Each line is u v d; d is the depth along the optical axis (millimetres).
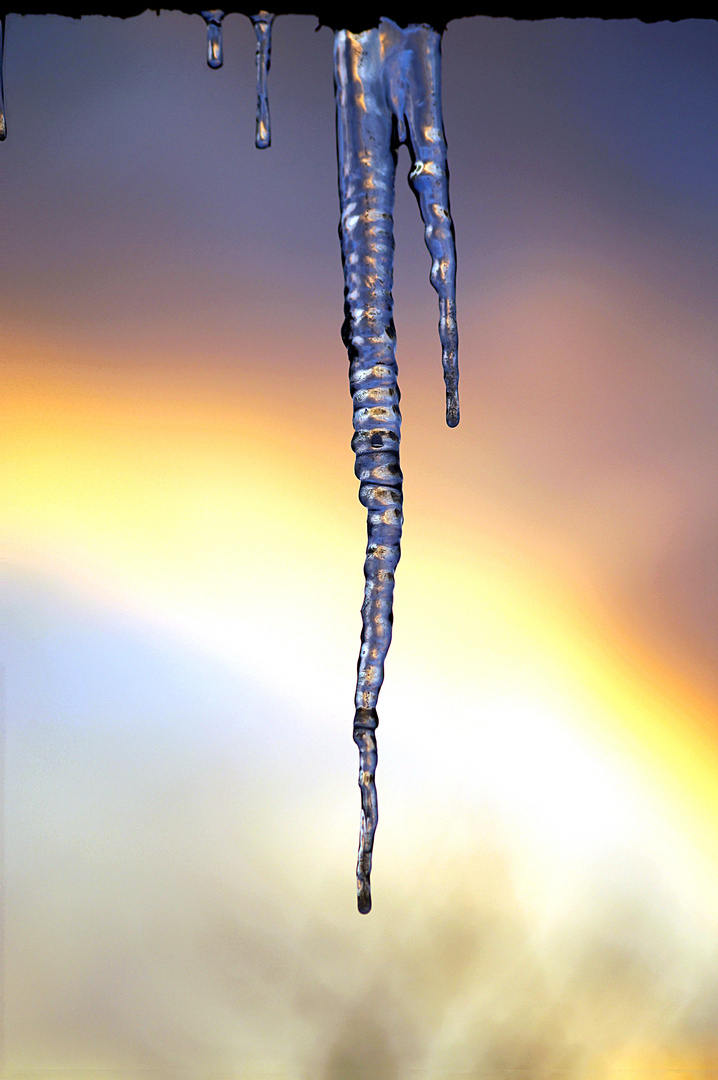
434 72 1237
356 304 1240
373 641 1227
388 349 1239
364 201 1238
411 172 1246
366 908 1213
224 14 1216
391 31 1233
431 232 1251
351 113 1235
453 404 1261
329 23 1232
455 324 1259
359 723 1222
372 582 1229
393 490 1233
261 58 1238
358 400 1238
